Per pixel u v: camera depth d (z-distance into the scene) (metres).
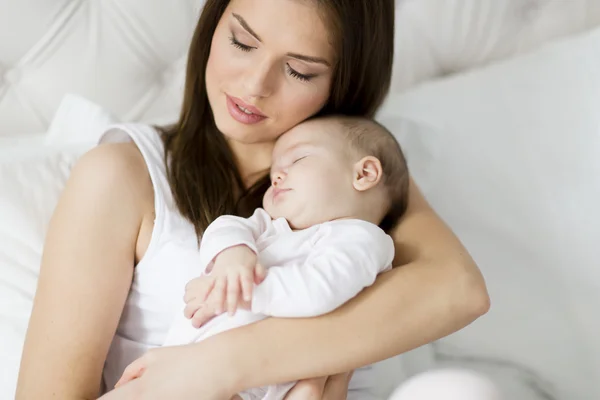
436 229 0.97
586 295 1.24
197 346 0.77
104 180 0.88
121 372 0.91
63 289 0.82
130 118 1.35
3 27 1.17
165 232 0.89
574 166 1.36
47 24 1.20
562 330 1.20
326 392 0.83
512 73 1.47
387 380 1.09
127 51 1.29
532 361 1.19
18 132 1.26
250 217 0.90
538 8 1.62
